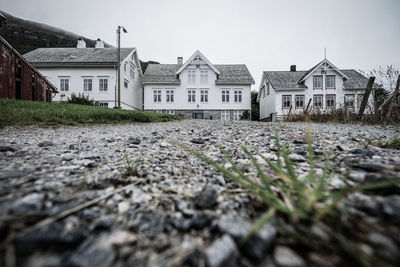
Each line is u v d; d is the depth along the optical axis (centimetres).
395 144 202
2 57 638
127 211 78
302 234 58
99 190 95
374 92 677
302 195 71
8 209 69
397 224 59
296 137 321
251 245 56
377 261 49
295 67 2109
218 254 54
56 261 52
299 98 1780
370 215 64
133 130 442
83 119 504
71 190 92
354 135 338
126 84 1862
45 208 73
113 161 156
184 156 184
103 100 1681
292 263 51
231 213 76
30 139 257
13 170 116
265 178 85
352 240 54
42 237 57
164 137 336
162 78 2005
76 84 1697
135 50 1984
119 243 59
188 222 69
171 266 53
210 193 85
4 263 50
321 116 868
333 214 63
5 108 447
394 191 76
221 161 165
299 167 137
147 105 1953
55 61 1681
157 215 74
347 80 1862
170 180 115
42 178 104
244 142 280
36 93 837
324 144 241
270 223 64
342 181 100
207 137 340
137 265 53
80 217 70
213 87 1981
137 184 106
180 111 1975
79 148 211
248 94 1977
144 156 180
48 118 438
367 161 135
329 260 51
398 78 583
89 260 52
